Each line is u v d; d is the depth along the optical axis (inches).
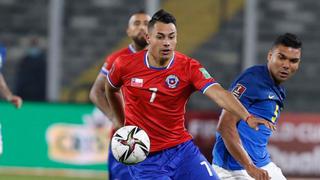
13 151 1982.0
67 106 1988.2
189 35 2433.6
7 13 2406.5
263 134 995.3
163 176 970.1
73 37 2407.7
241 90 977.5
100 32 2423.7
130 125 971.9
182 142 974.4
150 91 952.9
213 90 919.0
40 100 2369.6
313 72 2450.8
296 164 1924.2
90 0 2418.8
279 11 2453.2
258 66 995.9
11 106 1983.3
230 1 2421.3
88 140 1983.3
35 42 2386.8
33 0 2404.0
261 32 2444.6
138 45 1253.1
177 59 954.7
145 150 953.5
